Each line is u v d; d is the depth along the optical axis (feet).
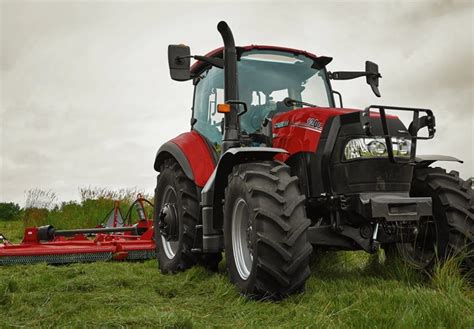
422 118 13.41
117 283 13.98
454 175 14.47
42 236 22.21
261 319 10.14
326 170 13.35
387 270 14.40
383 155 12.91
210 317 10.37
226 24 14.37
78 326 9.52
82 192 42.68
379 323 9.09
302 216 11.59
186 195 16.49
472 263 13.05
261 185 11.90
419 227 14.20
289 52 16.24
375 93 16.58
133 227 24.50
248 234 12.22
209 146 16.56
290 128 14.21
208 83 17.24
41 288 13.73
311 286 12.50
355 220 13.19
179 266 16.46
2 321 10.34
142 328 9.18
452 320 9.10
